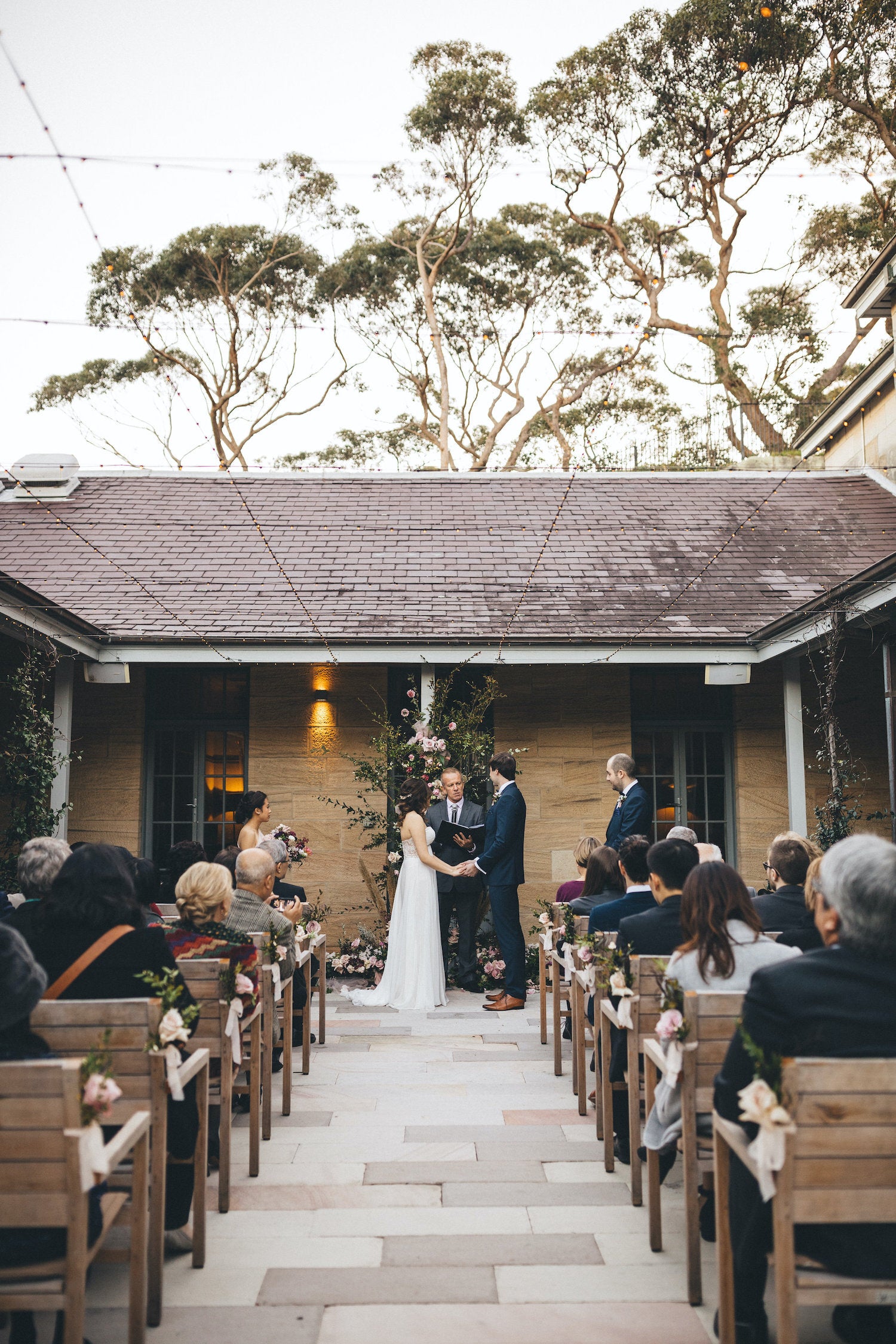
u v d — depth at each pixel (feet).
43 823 26.48
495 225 75.25
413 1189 12.96
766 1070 7.07
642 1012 12.07
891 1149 7.07
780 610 32.76
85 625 27.86
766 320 68.95
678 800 34.30
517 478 43.91
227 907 13.79
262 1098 15.38
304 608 31.99
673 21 61.31
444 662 30.45
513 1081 18.49
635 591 33.96
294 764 33.37
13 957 7.68
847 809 30.01
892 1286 7.16
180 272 75.56
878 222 64.08
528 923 32.94
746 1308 8.67
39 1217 7.18
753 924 10.82
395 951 26.40
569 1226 11.77
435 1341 9.07
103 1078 7.42
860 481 42.37
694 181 68.95
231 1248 11.16
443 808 28.71
